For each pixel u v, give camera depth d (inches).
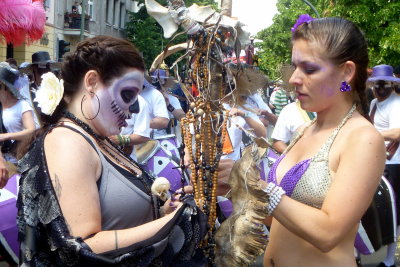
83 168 78.5
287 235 94.8
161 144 200.4
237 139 171.0
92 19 1290.6
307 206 85.7
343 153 87.8
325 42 88.4
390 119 214.5
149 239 78.9
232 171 88.6
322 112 94.2
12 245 148.7
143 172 92.9
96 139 84.7
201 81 93.3
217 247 90.0
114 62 83.8
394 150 213.0
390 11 568.4
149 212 87.4
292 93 116.3
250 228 86.4
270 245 98.5
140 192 85.4
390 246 205.8
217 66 93.4
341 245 91.3
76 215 76.3
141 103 183.0
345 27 89.5
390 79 213.2
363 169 84.7
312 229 83.7
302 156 94.7
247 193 87.0
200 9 93.7
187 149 95.3
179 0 91.5
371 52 587.5
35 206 78.5
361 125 89.0
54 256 78.6
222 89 94.4
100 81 84.2
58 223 75.9
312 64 89.2
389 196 132.6
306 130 98.9
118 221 82.7
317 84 89.4
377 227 130.5
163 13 91.8
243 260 87.5
